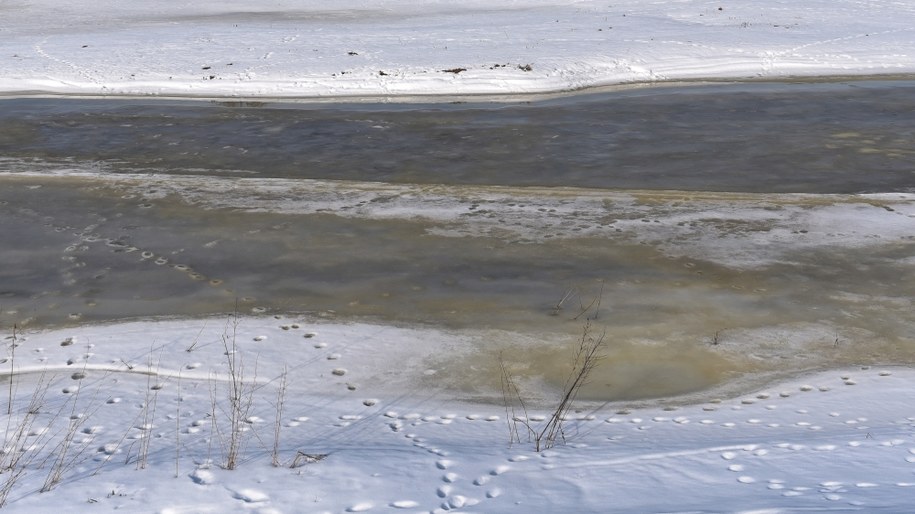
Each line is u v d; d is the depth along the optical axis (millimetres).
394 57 31734
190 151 21141
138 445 6922
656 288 12320
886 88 28344
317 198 16953
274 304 11883
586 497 4738
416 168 19375
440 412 8414
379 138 22188
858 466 5152
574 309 11578
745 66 30938
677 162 19703
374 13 46156
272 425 7750
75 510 4844
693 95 27406
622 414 8391
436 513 4637
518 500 4758
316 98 27750
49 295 12305
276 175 18938
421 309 11625
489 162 19828
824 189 17516
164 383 9180
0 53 33656
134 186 17938
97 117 25078
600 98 27203
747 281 12578
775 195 17047
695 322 11133
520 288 12359
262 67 30594
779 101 26406
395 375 9516
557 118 24266
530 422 7957
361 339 10578
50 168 19594
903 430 6852
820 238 14398
